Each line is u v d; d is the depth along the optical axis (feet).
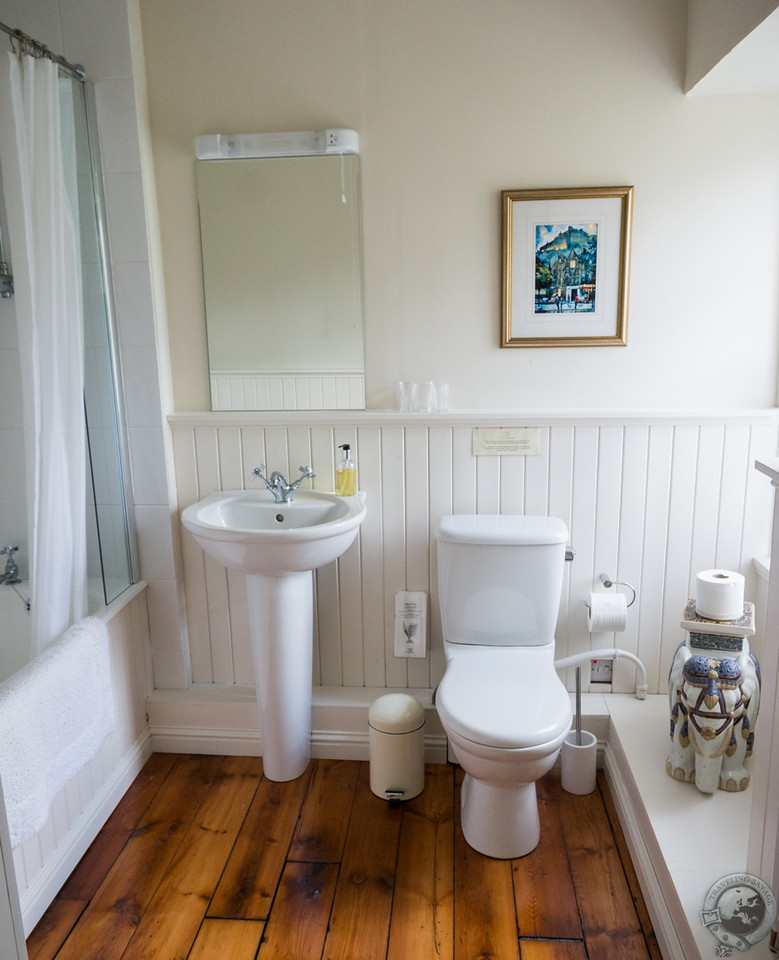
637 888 6.23
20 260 6.09
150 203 7.47
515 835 6.52
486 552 7.11
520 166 7.35
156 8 7.29
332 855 6.65
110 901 6.17
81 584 6.78
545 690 6.40
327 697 8.13
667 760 6.69
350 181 7.50
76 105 7.02
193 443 7.95
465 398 7.88
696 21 6.68
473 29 7.14
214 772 7.94
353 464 7.68
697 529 7.69
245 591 8.22
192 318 7.91
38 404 6.19
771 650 4.91
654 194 7.30
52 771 5.91
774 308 7.41
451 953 5.62
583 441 7.56
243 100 7.43
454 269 7.60
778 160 7.12
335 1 7.19
